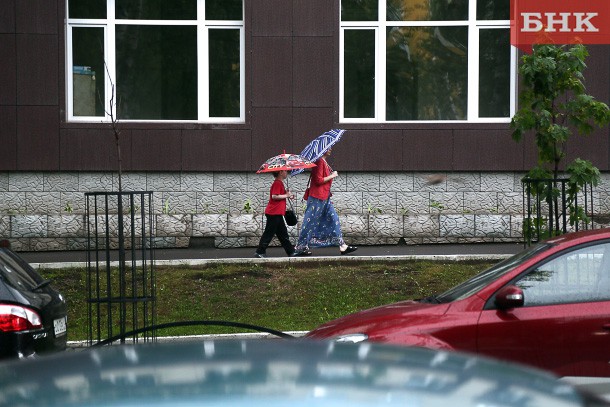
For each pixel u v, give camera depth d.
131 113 41.59
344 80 41.69
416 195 41.09
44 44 40.44
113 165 40.53
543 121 27.98
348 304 29.22
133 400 5.28
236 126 40.88
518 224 39.69
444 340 16.00
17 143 40.31
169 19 41.62
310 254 35.25
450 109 41.88
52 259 36.72
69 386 5.65
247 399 5.24
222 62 41.75
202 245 39.88
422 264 33.12
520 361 16.05
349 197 41.03
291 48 41.00
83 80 41.38
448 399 5.49
